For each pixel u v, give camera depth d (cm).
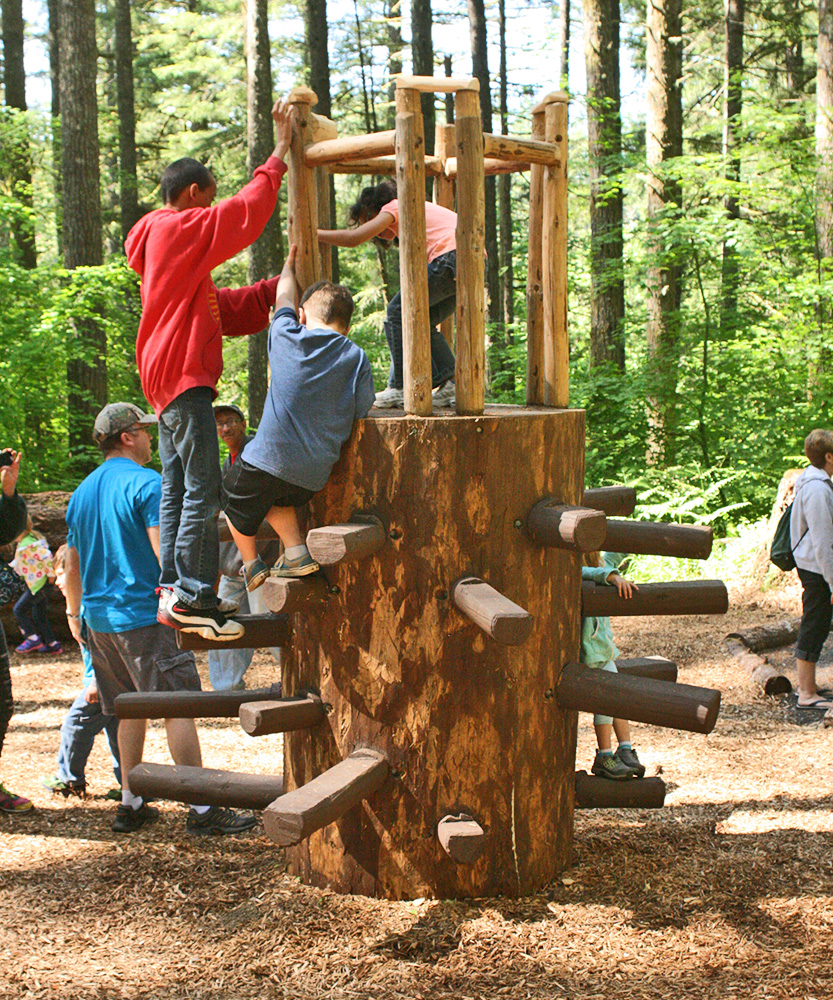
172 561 345
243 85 2484
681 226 1095
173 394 326
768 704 617
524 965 313
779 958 316
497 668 345
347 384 329
